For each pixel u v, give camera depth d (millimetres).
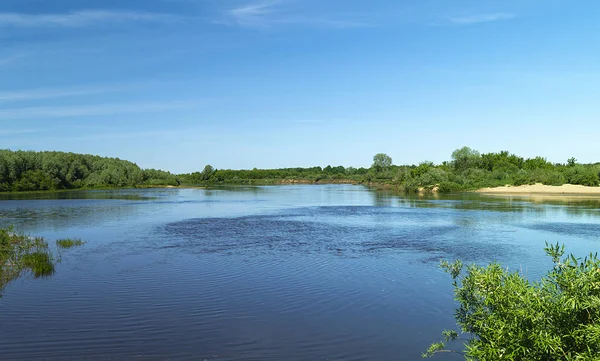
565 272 7453
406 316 15375
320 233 35375
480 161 130875
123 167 141375
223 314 15477
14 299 17109
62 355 12148
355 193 100688
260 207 61531
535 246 29078
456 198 78125
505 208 56812
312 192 106875
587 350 6738
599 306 6820
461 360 11953
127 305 16391
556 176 100125
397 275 21047
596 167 101688
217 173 191625
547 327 7230
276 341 13188
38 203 67625
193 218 46719
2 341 13070
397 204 65188
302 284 19391
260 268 22484
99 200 75438
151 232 35844
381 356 12219
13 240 28984
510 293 7902
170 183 146625
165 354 12258
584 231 35750
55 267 22625
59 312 15602
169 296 17531
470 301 9414
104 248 28219
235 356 12164
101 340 13172
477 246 29094
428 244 30000
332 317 15266
